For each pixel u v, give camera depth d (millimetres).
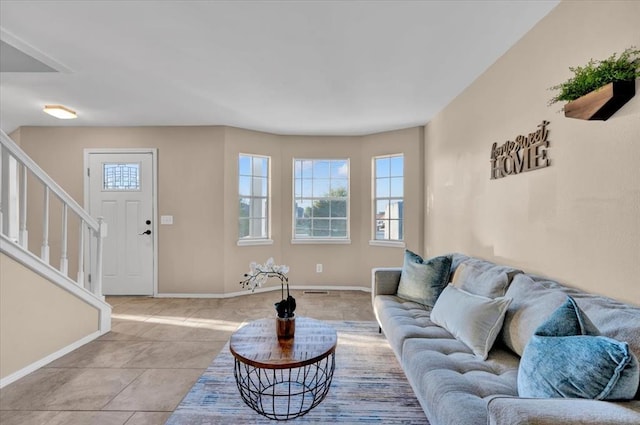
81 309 2809
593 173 1640
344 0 1848
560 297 1536
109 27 2102
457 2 1870
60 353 2580
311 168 4949
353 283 4875
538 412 928
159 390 2078
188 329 3182
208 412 1851
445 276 2646
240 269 4523
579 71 1549
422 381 1538
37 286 2414
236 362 2033
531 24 2086
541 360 1180
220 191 4379
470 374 1519
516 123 2301
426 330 2068
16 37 2217
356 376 2256
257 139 4656
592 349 1062
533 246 2113
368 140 4805
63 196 2740
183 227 4387
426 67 2678
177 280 4383
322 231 4934
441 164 3701
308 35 2211
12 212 4199
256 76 2846
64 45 2326
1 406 1904
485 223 2736
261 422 1764
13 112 3793
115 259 4375
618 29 1512
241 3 1867
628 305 1385
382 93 3234
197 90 3158
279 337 1884
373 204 4785
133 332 3094
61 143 4344
